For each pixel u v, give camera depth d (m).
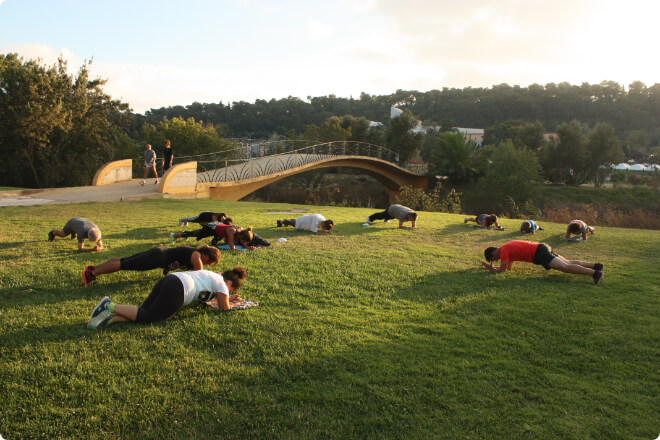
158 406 3.13
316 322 4.73
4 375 3.44
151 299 4.69
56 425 2.91
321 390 3.40
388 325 4.75
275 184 52.94
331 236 10.11
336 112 134.62
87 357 3.75
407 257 8.17
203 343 4.12
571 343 4.49
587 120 124.12
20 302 4.97
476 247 9.57
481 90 155.62
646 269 7.85
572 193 45.97
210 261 5.60
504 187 42.09
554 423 3.11
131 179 24.05
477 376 3.71
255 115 116.62
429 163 55.16
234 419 3.02
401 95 159.00
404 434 2.92
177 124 38.47
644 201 42.97
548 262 6.93
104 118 30.28
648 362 4.11
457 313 5.27
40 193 16.69
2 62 24.41
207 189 22.16
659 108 121.12
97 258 6.92
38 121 24.42
